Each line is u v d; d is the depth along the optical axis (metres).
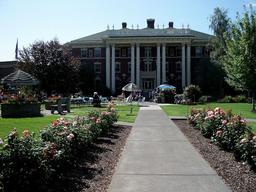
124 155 11.02
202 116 17.06
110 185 7.72
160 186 7.60
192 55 79.56
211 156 10.92
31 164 6.79
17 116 25.58
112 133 16.61
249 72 33.56
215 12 62.00
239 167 9.32
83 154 10.91
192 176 8.42
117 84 80.50
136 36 77.88
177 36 77.25
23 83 33.62
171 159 10.41
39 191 6.95
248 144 9.14
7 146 6.88
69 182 7.96
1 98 32.88
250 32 33.53
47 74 54.06
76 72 58.12
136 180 8.09
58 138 8.89
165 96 57.69
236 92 67.81
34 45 55.25
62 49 55.84
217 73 67.69
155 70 80.31
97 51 81.25
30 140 7.26
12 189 6.70
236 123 11.50
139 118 24.80
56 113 29.56
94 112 16.39
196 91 52.78
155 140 14.16
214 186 7.59
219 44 61.41
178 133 16.31
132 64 78.44
